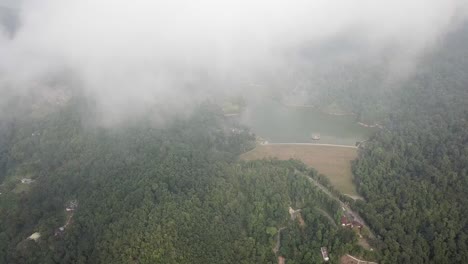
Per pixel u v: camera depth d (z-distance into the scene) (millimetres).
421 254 176375
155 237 180125
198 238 183625
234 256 180125
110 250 180250
